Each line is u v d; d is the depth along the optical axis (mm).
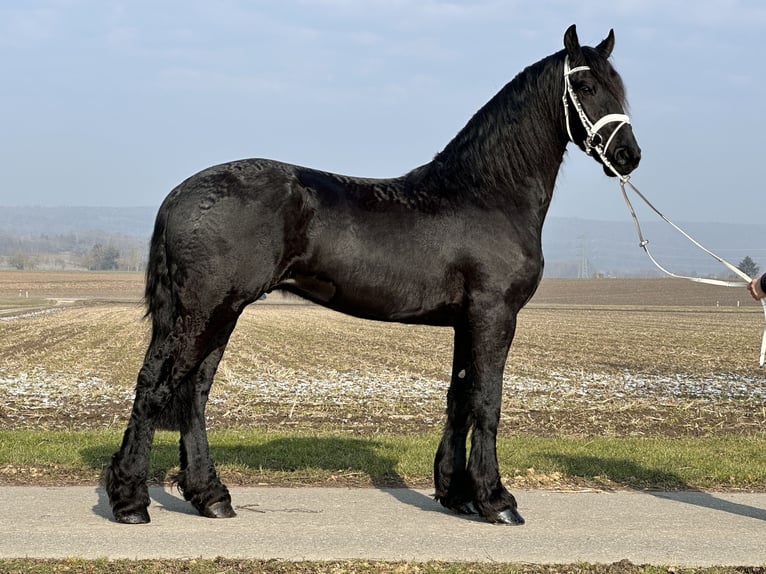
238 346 32438
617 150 6859
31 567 5438
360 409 15242
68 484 7844
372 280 6594
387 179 7004
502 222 6828
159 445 9664
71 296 101188
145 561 5617
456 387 7168
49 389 17453
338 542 6156
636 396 17828
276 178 6426
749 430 13453
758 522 6965
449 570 5578
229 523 6617
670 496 7871
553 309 81750
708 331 45812
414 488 8062
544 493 7945
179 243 6309
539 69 7086
